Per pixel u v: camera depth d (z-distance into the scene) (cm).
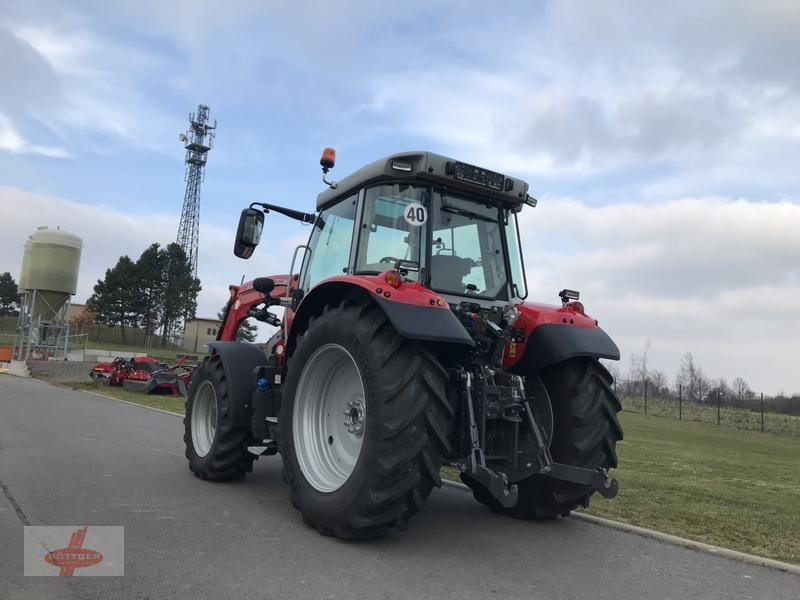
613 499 604
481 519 490
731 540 466
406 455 370
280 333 589
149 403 1498
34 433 848
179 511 466
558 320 470
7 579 318
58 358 3002
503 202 506
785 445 1653
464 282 469
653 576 368
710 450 1313
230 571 339
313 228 566
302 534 414
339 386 448
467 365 426
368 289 394
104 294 6288
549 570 368
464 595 318
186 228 6556
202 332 6694
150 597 300
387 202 465
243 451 573
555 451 459
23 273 3056
